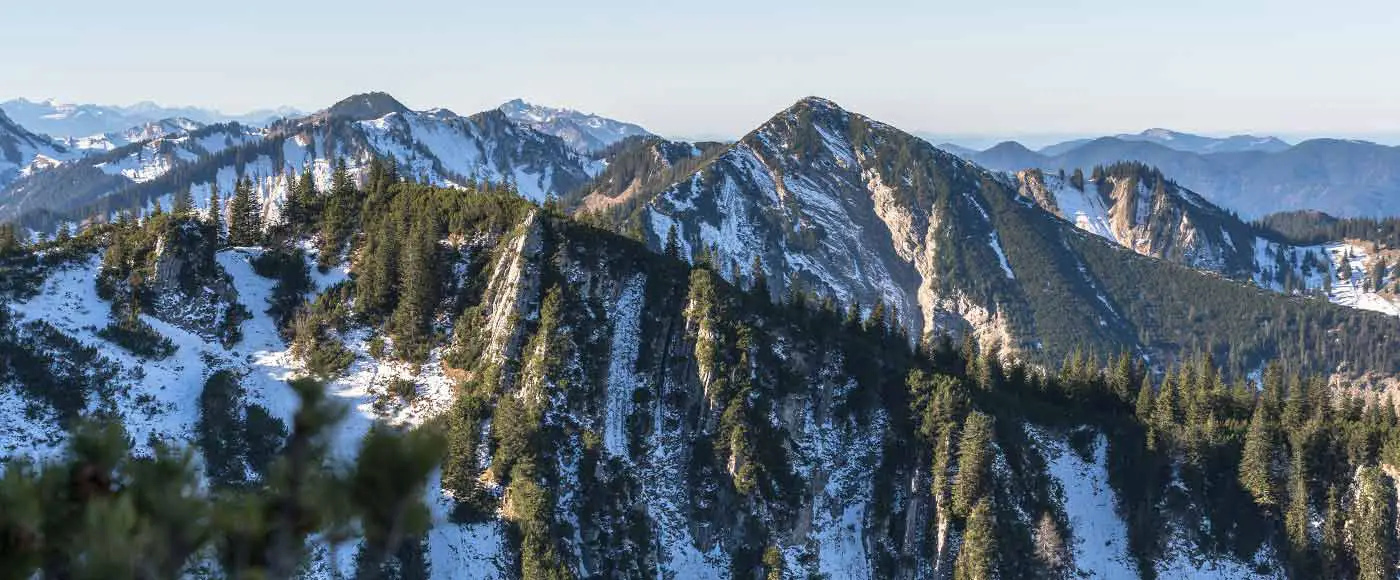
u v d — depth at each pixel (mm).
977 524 116812
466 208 149000
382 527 14969
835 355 137000
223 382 123188
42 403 111062
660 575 116688
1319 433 128000
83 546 13539
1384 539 117562
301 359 133625
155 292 136250
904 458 129000
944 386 129875
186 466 15234
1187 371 164875
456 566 106562
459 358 131000
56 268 135125
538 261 133625
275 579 14758
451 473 113625
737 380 127375
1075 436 136875
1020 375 159375
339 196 162750
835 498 126562
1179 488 127875
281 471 15047
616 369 129000
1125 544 126750
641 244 145125
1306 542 121625
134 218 158750
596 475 119000
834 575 120500
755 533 119875
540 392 122188
